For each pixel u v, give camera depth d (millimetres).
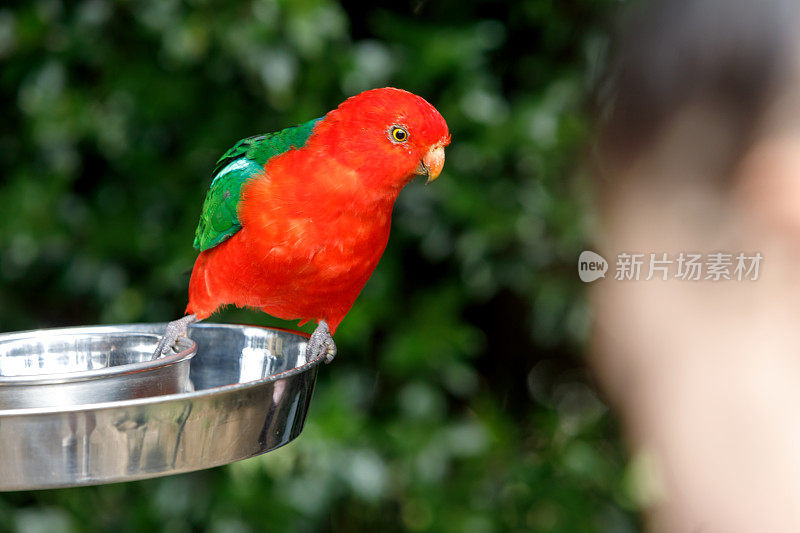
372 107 2982
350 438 5312
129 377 2393
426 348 5371
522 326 5996
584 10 5035
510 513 5641
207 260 3230
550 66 5387
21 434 1999
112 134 5102
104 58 5090
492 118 5242
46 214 5203
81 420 2020
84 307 5703
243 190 3031
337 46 5039
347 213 2998
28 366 2844
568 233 4977
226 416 2213
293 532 5320
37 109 5055
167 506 5406
